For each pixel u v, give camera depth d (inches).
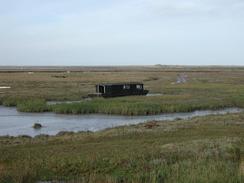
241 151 808.9
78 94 2578.7
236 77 4931.1
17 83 3695.9
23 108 1939.0
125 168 710.5
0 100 2281.0
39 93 2620.6
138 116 1769.2
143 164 725.9
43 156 807.1
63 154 821.2
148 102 2038.6
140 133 1088.8
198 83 3700.8
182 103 2030.0
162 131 1118.4
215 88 3056.1
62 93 2635.3
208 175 622.2
